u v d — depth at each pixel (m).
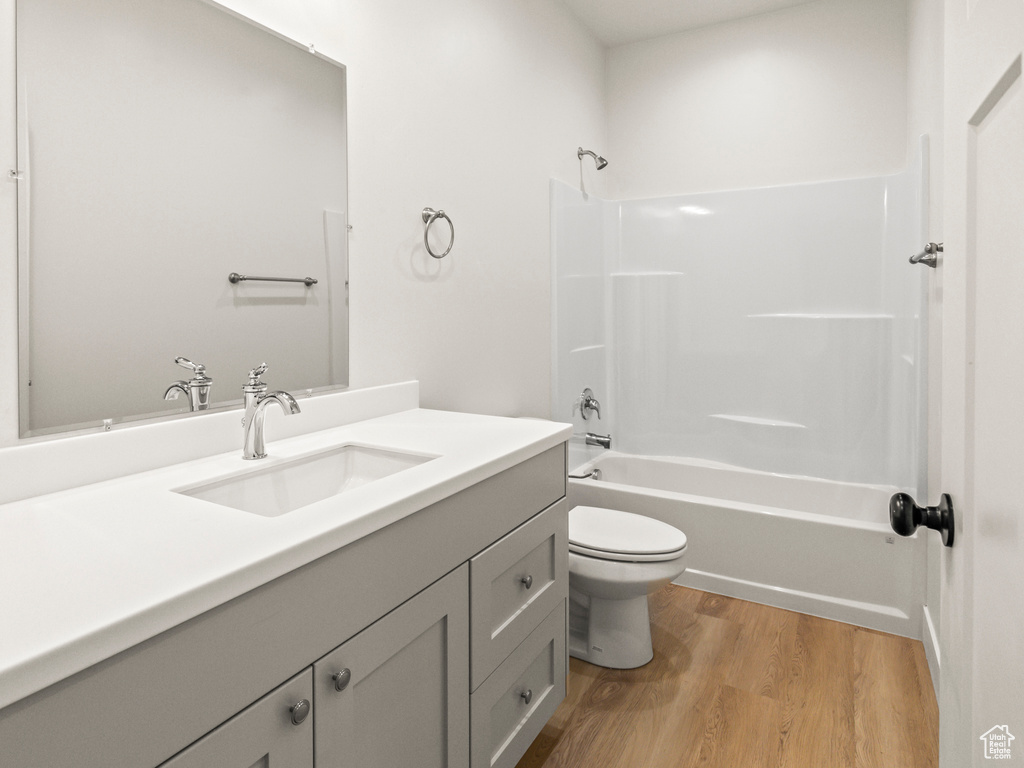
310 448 1.41
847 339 2.92
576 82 3.10
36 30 1.07
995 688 0.55
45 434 1.10
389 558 1.01
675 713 1.82
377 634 0.98
